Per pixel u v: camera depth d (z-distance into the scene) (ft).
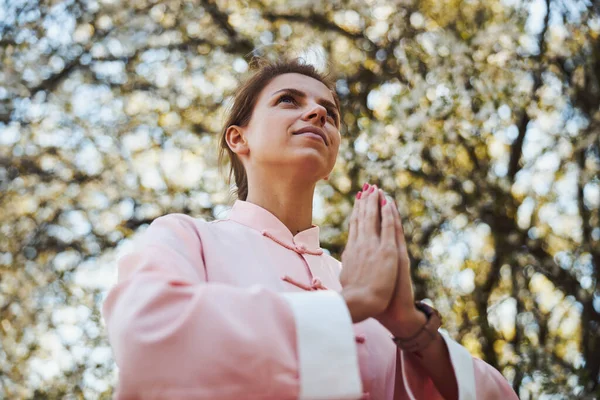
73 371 16.29
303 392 4.09
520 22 16.79
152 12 18.45
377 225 5.11
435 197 16.35
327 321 4.28
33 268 17.49
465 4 17.61
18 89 17.74
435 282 15.89
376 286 4.81
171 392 4.10
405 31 17.25
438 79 16.08
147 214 17.62
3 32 18.04
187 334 4.19
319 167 5.93
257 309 4.26
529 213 17.04
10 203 17.92
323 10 18.02
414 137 15.69
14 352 16.80
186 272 4.89
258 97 6.34
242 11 18.37
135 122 18.17
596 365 15.69
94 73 18.26
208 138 17.85
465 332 15.52
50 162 18.02
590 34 16.92
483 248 16.85
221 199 17.22
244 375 4.09
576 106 17.01
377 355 5.50
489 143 17.30
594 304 16.15
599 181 16.65
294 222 6.05
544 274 16.78
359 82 17.11
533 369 14.76
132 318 4.29
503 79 16.40
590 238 16.60
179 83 18.30
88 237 17.62
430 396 5.27
